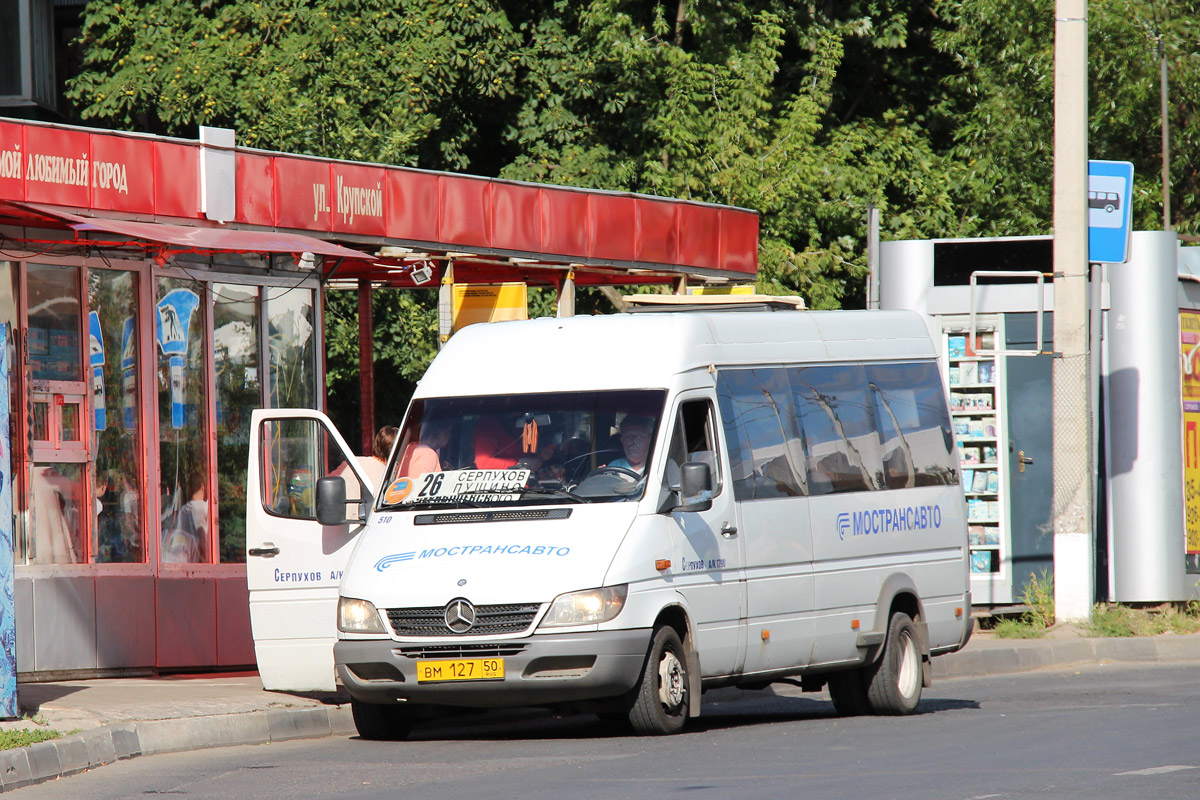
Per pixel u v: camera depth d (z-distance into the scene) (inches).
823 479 1477.6
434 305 3437.5
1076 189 2138.3
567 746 1258.0
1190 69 3622.0
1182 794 968.9
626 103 3897.6
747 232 2610.7
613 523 1283.2
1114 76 3649.1
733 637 1357.0
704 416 1381.6
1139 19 3612.2
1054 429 2153.1
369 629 1280.8
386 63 3543.3
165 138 1780.3
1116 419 2261.3
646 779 1064.2
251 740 1349.7
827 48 3924.7
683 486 1304.1
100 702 1403.8
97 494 1721.2
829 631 1450.5
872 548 1509.6
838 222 3983.8
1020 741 1235.9
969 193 4156.0
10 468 1262.3
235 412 1887.3
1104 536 2293.3
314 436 1994.3
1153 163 3789.4
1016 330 2297.0
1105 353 2274.9
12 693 1272.1
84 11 3727.9
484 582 1255.5
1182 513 2261.3
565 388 1370.6
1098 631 2100.1
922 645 1551.4
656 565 1285.7
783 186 3720.5
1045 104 3801.7
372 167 2004.2
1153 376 2249.0
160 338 1797.5
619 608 1253.7
